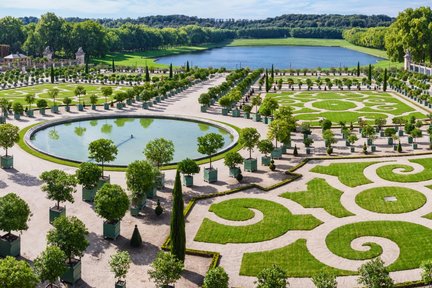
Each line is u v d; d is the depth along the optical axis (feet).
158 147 197.67
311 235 157.99
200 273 134.82
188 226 164.66
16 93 466.70
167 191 197.88
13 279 98.78
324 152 259.60
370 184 205.87
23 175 212.43
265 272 110.01
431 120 339.98
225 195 193.88
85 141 286.46
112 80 566.77
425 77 554.87
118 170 222.69
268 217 171.94
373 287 109.70
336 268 137.08
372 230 161.38
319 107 404.98
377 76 584.40
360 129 306.35
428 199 188.55
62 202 181.16
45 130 313.73
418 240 153.79
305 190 199.21
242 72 611.06
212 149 212.23
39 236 153.79
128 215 173.58
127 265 121.29
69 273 125.80
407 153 254.06
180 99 439.22
